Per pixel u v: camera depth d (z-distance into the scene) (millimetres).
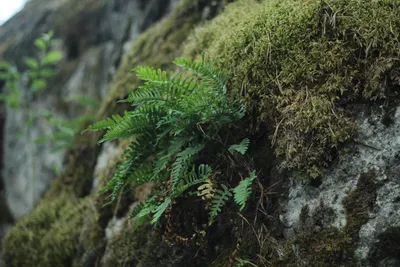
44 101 5758
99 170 2891
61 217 2889
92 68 5527
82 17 6160
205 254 1736
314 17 1519
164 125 1717
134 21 4383
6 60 6734
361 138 1359
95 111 4297
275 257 1462
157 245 1955
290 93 1512
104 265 2254
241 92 1664
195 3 2936
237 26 1876
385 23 1349
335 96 1412
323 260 1341
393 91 1325
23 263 2797
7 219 5887
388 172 1290
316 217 1404
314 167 1420
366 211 1306
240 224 1600
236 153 1662
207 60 1961
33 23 6996
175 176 1544
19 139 5961
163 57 2824
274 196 1563
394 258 1242
